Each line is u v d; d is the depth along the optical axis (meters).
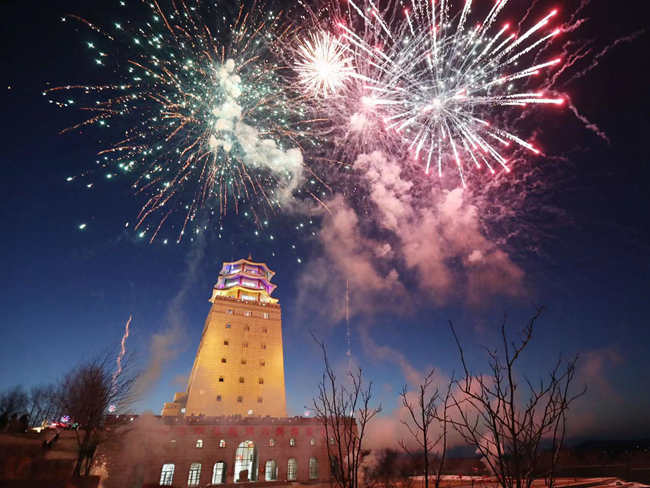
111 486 31.16
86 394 18.83
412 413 6.17
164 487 32.00
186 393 57.66
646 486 20.58
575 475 21.91
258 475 38.56
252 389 52.88
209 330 55.91
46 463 10.45
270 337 58.53
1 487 9.32
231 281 67.25
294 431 42.09
